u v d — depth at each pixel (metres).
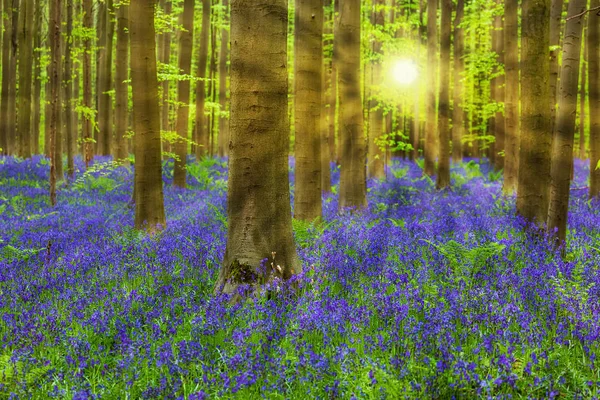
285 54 5.71
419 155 37.09
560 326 4.43
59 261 7.23
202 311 4.90
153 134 10.08
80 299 5.44
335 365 3.76
